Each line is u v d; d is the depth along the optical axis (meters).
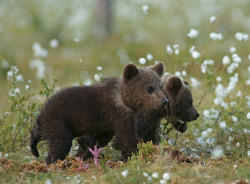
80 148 11.20
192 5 34.00
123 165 9.30
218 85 13.86
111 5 34.19
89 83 13.59
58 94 10.45
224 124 12.20
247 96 14.71
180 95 11.20
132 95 10.23
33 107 12.03
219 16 31.88
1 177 8.73
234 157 10.73
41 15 34.38
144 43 28.92
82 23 33.66
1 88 18.31
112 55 26.86
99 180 8.01
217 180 7.85
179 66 16.27
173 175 8.05
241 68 16.36
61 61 25.41
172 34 29.91
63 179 8.57
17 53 26.95
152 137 11.50
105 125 10.52
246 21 31.08
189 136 12.88
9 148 11.96
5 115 12.70
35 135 10.39
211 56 21.83
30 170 9.16
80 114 10.29
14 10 34.62
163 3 34.75
